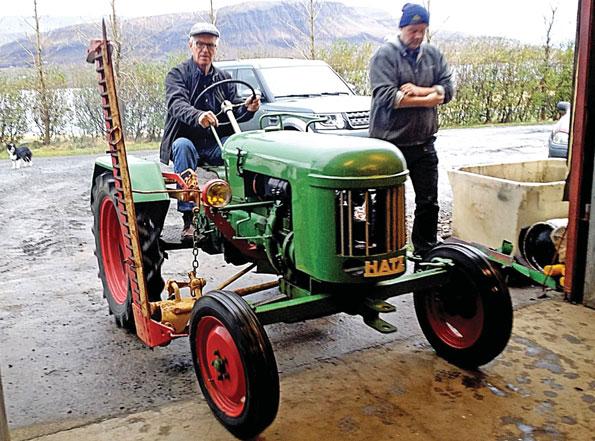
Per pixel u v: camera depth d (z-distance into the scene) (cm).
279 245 271
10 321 345
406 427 237
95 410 252
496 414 244
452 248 280
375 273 238
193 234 321
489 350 268
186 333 272
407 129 389
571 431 233
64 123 1176
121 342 317
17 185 761
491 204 399
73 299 379
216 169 355
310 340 316
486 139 1048
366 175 231
